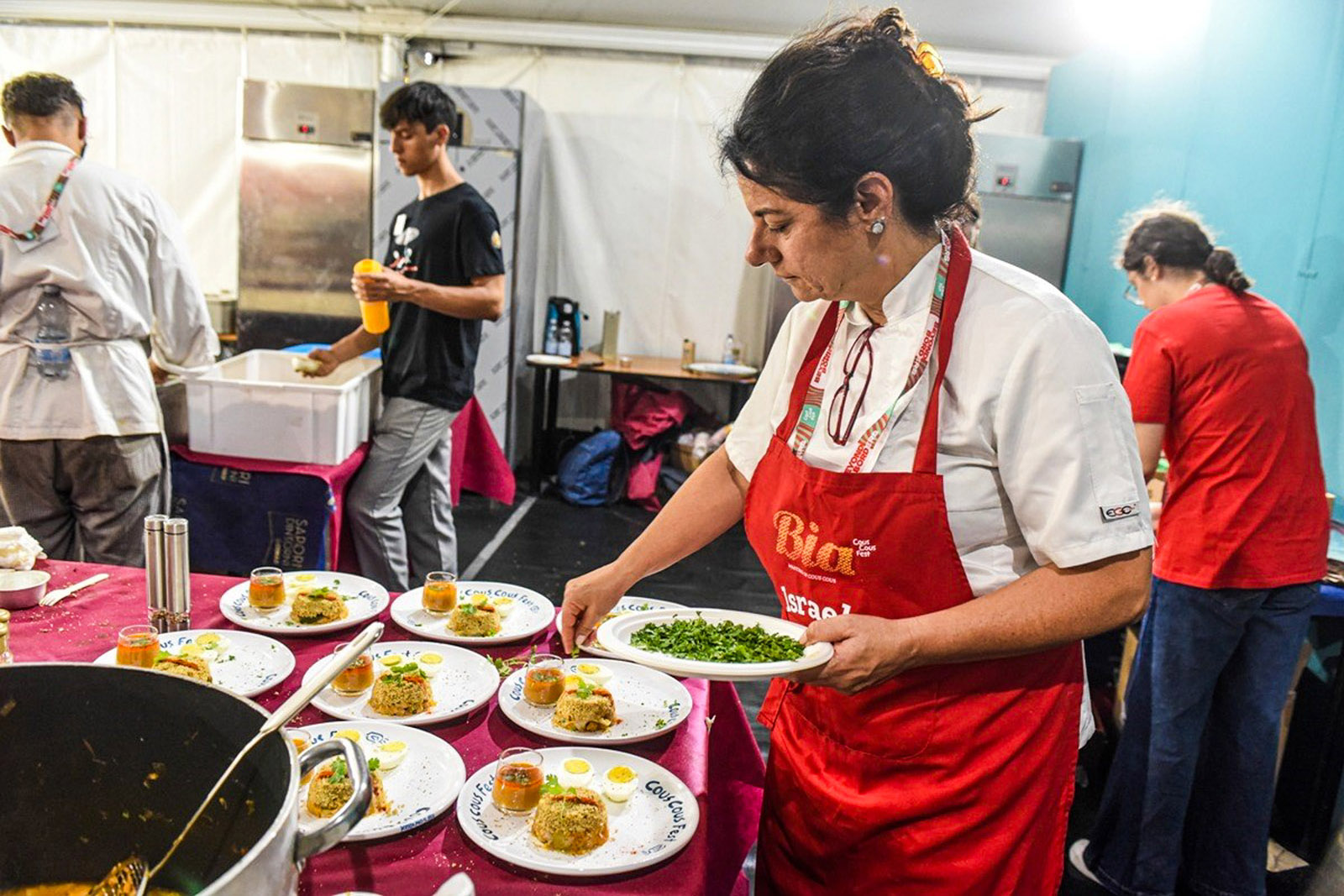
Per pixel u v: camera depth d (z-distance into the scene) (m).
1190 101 4.43
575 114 6.21
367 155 5.84
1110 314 5.19
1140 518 1.15
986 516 1.21
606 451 5.77
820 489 1.25
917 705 1.26
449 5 5.83
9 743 0.86
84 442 2.62
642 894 1.09
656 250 6.36
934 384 1.20
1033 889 1.28
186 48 6.22
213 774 0.83
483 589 2.01
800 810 1.41
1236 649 2.34
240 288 6.00
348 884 1.07
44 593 1.81
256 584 1.79
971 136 1.20
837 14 1.17
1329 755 2.64
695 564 4.79
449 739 1.43
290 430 2.92
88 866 0.87
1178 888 2.51
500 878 1.10
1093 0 4.99
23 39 6.25
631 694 1.60
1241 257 3.96
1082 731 1.34
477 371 5.86
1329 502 2.30
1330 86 3.44
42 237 2.53
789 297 6.00
